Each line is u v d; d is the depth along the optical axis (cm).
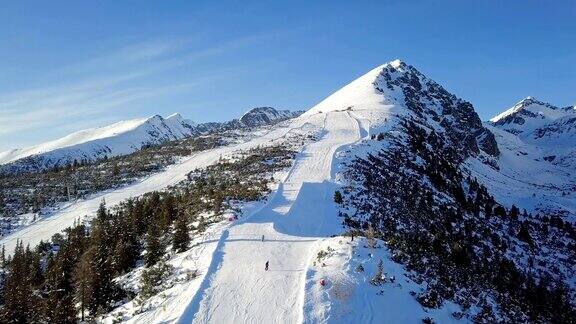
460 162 15175
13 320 4912
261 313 3681
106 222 7656
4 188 12525
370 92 18938
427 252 5559
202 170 10531
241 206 6531
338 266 4372
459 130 19875
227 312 3703
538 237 10062
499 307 5025
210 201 6969
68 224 9031
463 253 6000
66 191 11425
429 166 10956
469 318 4281
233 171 9450
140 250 6481
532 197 16038
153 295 4325
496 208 10781
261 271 4403
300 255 4866
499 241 8362
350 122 13812
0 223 9606
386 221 6575
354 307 3794
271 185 7775
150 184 10862
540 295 6331
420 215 7556
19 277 5862
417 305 4106
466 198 10931
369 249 4756
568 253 9500
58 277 5919
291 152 10288
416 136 13450
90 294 4841
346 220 6228
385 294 4047
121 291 4919
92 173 13112
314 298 3828
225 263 4638
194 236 5656
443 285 4703
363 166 8950
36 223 9481
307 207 6638
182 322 3566
